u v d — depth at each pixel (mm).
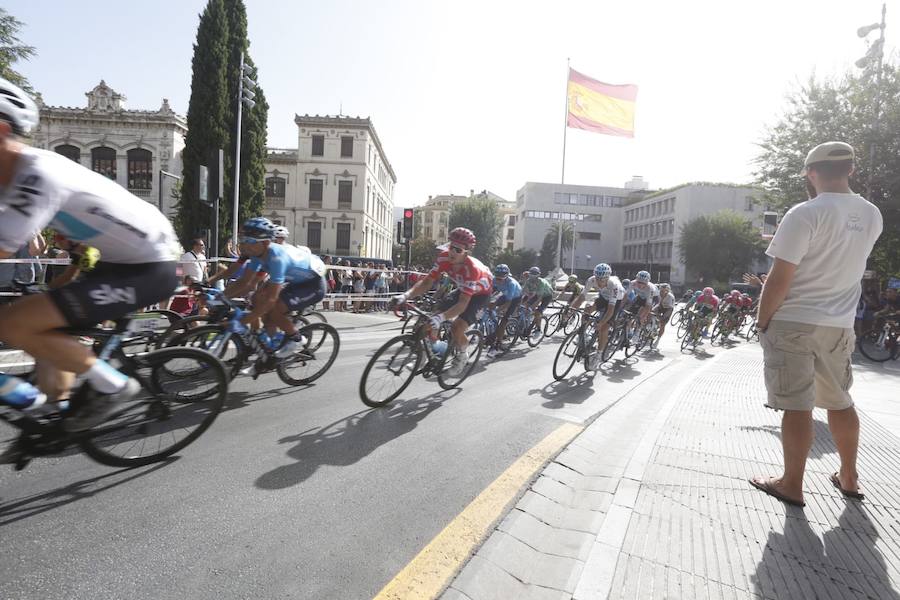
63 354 2166
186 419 3051
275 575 1889
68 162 2074
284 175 36469
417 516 2398
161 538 2096
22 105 1829
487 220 55438
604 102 22016
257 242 4098
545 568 2021
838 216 2328
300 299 4637
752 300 13758
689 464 2938
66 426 2334
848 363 2441
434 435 3605
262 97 22391
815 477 2756
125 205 2215
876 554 1999
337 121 36094
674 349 10539
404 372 4473
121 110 30344
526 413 4348
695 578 1820
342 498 2545
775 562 1930
